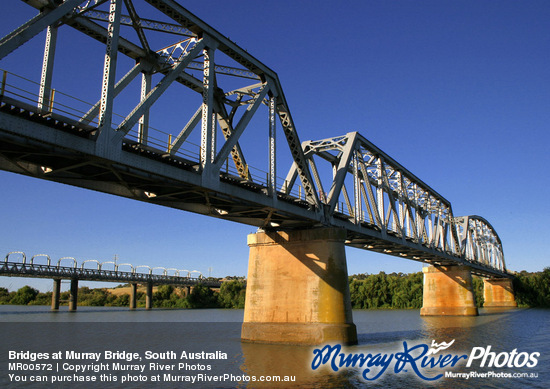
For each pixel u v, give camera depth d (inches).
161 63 902.4
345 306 1179.3
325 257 1197.7
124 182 796.6
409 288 4284.0
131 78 846.5
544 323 2058.3
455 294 2721.5
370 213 1561.3
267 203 995.9
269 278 1270.9
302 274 1220.5
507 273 4261.8
